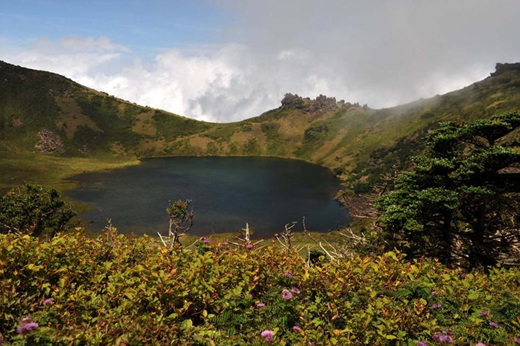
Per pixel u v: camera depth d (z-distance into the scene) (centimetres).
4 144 16275
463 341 561
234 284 662
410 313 597
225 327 565
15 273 570
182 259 732
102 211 7306
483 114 13688
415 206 1564
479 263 1534
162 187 10550
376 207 1830
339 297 642
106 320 522
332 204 9444
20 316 502
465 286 733
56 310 539
